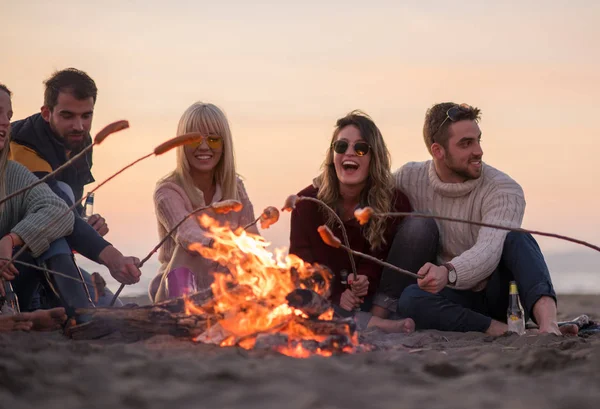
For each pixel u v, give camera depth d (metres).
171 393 2.49
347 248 4.23
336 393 2.50
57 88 5.07
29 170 4.76
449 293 4.84
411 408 2.34
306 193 5.11
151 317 3.71
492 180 4.92
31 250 4.21
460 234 4.97
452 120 4.84
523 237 4.77
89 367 2.83
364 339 3.91
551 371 3.06
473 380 2.80
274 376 2.71
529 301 4.58
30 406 2.34
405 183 5.16
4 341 3.40
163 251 5.07
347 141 4.89
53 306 4.36
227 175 5.05
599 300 9.75
